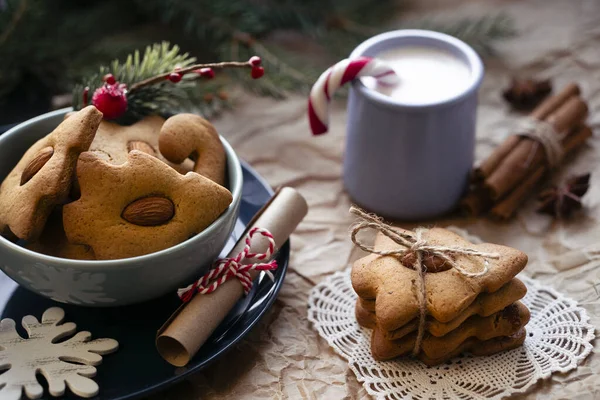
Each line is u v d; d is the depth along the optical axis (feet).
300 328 2.33
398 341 2.20
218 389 2.21
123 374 2.15
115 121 2.42
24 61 2.80
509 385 2.19
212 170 2.27
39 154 2.18
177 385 2.22
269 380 2.23
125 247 2.13
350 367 2.23
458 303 2.13
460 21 3.09
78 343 2.18
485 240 2.53
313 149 2.79
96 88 2.43
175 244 2.15
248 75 2.86
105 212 2.14
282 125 2.85
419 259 2.18
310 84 2.84
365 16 3.07
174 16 3.02
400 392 2.19
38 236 2.17
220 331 2.23
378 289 2.18
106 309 2.27
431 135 2.42
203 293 2.19
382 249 2.25
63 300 2.20
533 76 2.97
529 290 2.37
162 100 2.45
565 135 2.68
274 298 2.27
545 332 2.28
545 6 3.23
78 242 2.15
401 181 2.50
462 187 2.57
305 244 2.52
